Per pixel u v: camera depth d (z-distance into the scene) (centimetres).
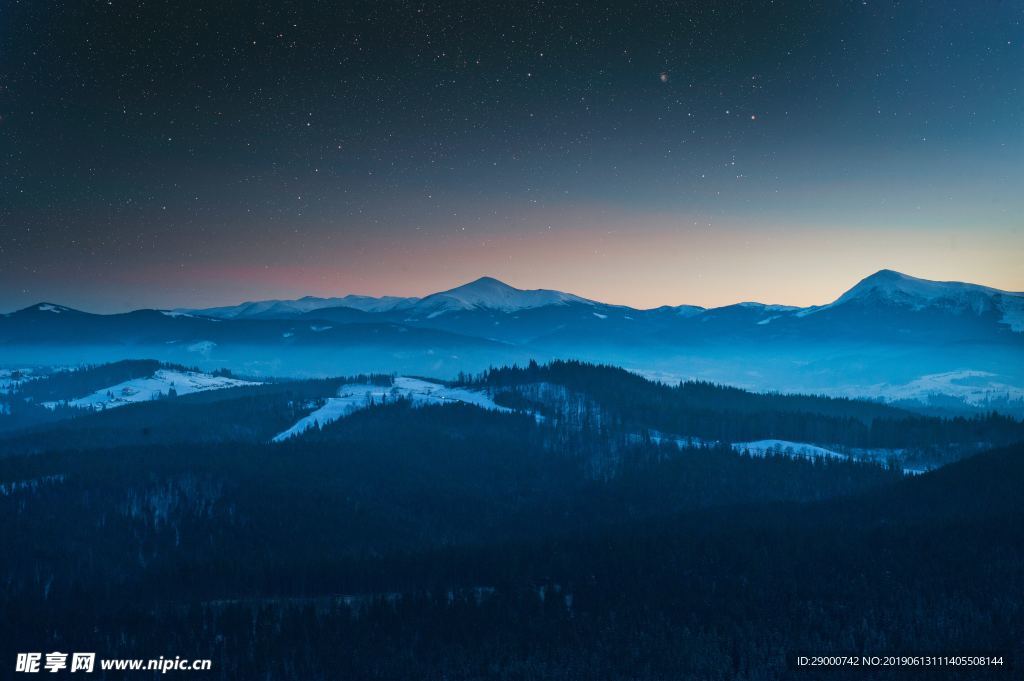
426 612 19012
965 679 15075
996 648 15788
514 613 18725
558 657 16838
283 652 17738
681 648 16688
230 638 18512
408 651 17388
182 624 19462
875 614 17300
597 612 18550
